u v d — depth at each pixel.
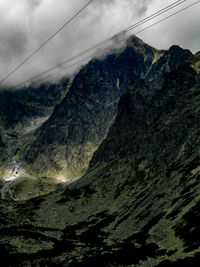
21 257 51.34
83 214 125.12
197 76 189.12
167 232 54.69
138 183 134.38
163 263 39.72
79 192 172.62
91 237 79.56
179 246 44.12
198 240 41.53
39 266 47.16
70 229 99.56
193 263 34.72
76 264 48.09
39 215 139.25
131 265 43.53
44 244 64.81
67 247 62.97
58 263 49.22
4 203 190.62
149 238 57.50
